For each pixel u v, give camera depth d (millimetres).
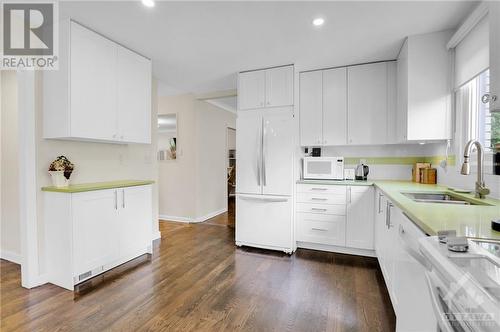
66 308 1891
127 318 1776
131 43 2605
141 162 3404
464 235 934
